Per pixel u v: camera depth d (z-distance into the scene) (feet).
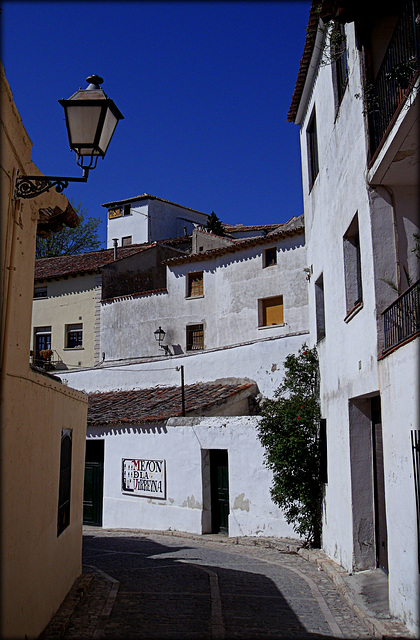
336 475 35.76
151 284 115.44
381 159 25.79
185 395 66.90
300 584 30.94
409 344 21.50
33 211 20.66
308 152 46.52
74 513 28.30
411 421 21.26
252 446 49.21
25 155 19.13
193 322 96.89
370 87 28.04
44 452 21.25
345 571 32.19
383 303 26.96
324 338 40.06
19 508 17.83
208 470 53.01
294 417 42.68
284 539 45.11
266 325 89.40
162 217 152.46
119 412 65.36
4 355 16.76
